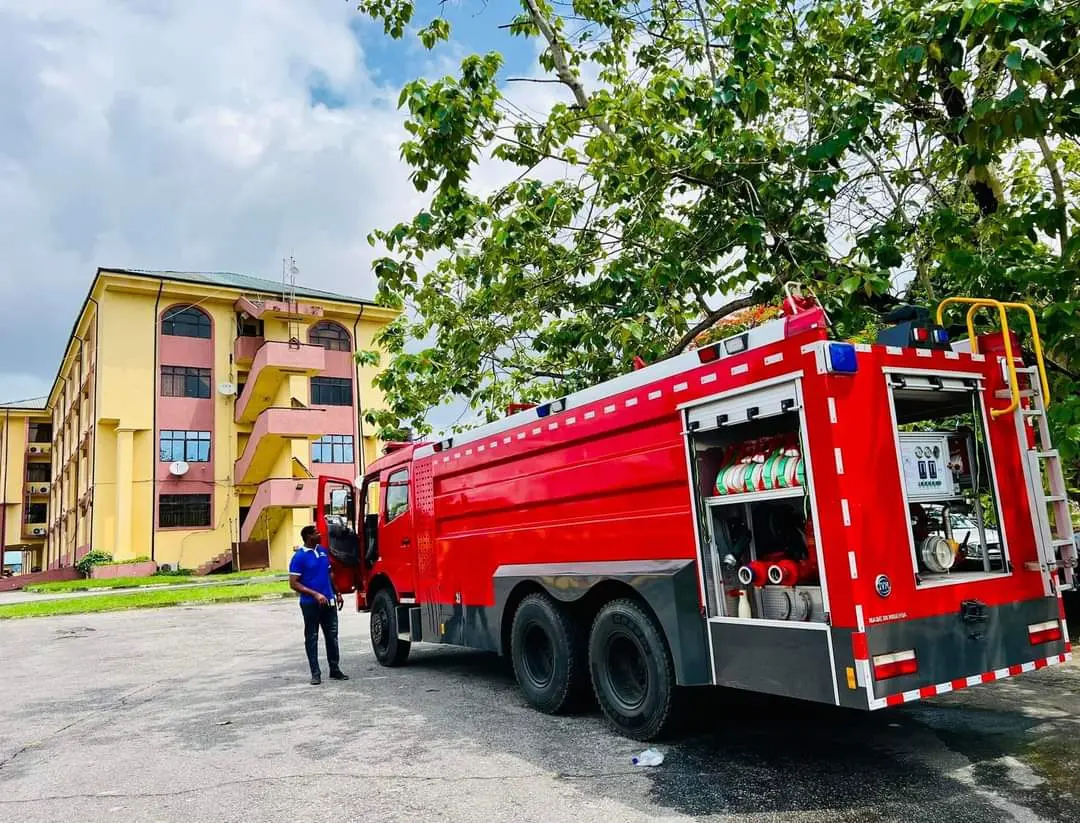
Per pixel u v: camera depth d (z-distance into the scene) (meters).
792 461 4.79
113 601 22.06
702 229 8.96
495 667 9.65
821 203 8.40
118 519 34.62
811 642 4.52
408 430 10.55
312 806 4.80
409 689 8.37
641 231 8.80
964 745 5.31
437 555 8.74
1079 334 6.10
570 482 6.62
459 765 5.49
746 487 5.09
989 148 6.23
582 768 5.27
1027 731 5.55
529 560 7.17
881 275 7.68
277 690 8.66
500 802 4.71
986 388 5.27
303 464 34.75
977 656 4.70
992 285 6.65
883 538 4.46
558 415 6.84
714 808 4.43
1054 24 5.42
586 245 9.03
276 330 38.34
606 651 6.14
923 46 6.27
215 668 10.59
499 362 10.18
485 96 7.80
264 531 36.25
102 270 34.91
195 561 35.81
